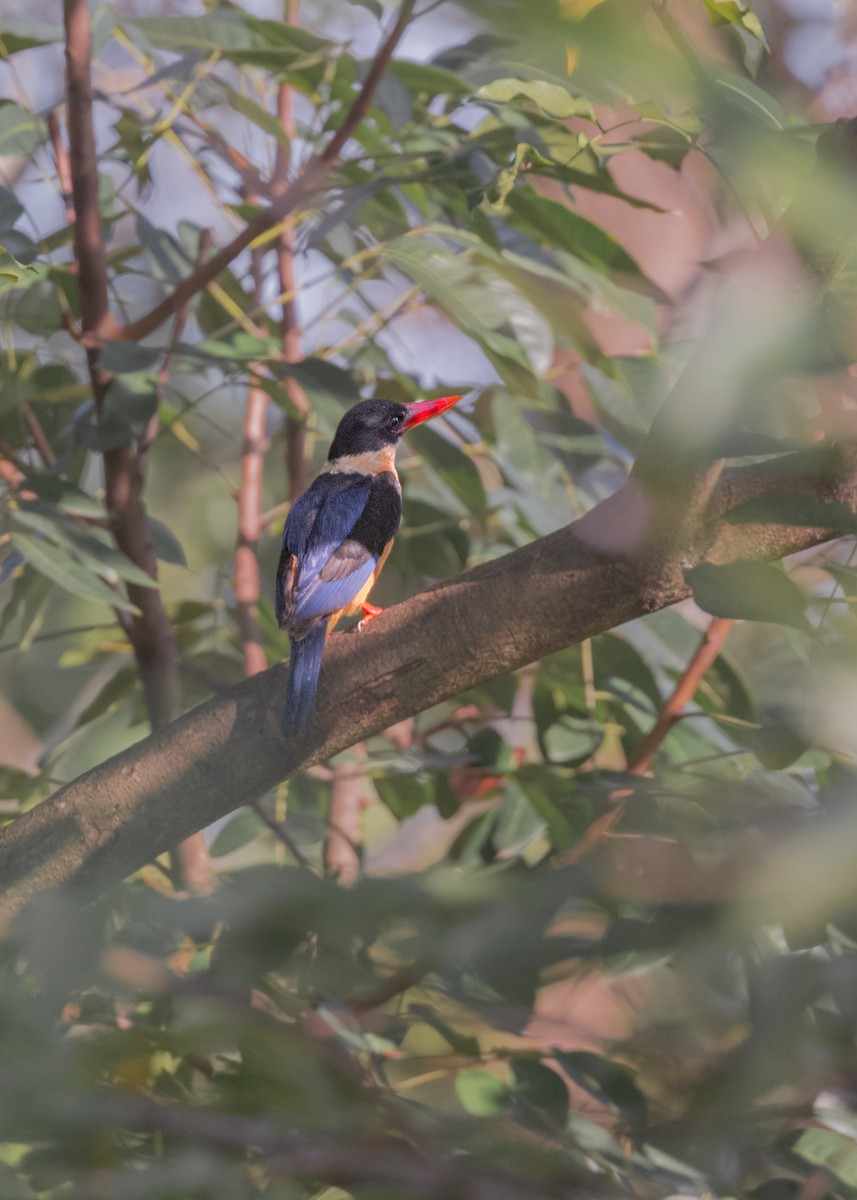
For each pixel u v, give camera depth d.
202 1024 2.47
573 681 7.89
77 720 9.00
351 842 8.37
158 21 8.10
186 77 8.04
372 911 2.02
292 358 9.38
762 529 5.12
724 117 1.57
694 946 1.83
